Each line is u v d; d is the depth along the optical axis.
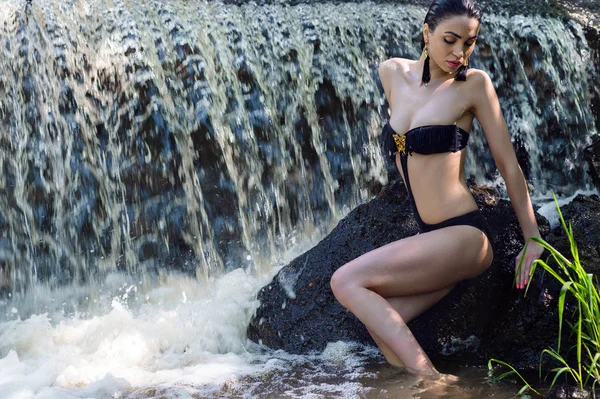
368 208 3.67
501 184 5.30
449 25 2.86
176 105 4.75
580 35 5.48
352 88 5.09
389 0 5.54
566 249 3.20
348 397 2.74
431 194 3.01
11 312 4.46
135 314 4.14
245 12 5.08
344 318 3.36
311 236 4.98
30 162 4.61
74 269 4.67
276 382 2.96
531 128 5.37
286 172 4.96
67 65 4.63
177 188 4.79
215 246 4.84
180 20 4.89
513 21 5.41
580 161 5.41
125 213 4.73
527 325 3.07
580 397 2.62
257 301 3.64
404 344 2.92
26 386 3.02
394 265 2.94
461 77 2.98
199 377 3.05
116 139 4.70
